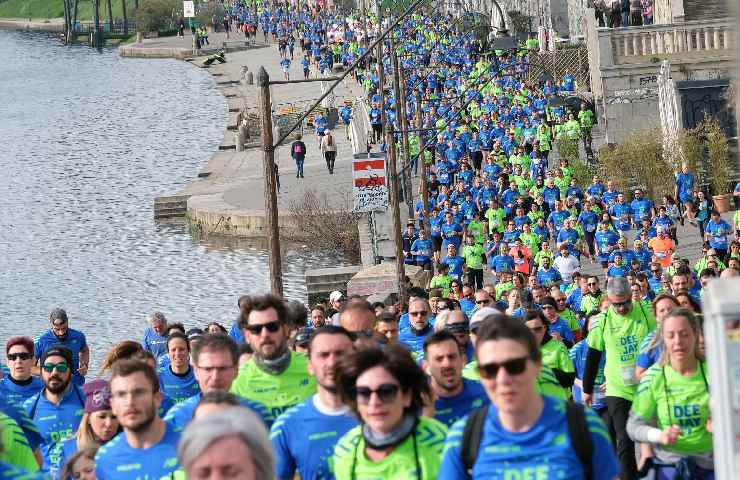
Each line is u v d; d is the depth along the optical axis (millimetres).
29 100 174750
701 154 70938
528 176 72188
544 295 31031
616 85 82188
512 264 54656
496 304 25734
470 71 118438
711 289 9531
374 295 52781
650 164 70562
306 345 19031
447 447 11016
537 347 10680
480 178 74250
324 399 13922
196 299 72188
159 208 96625
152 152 128625
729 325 9312
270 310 16391
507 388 10531
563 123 87125
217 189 99875
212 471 7910
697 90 77188
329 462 13758
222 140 133000
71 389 19969
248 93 166000
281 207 89625
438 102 108625
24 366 22047
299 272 77312
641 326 20125
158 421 14250
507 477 10688
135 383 13906
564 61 109625
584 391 20875
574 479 10586
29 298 73875
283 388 16484
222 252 84375
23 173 120188
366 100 121500
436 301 31203
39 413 19781
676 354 15109
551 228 63094
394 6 144000
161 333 31672
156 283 76375
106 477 14133
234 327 29516
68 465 15438
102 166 122125
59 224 95938
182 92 172625
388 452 12125
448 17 136875
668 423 15305
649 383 15391
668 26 80125
